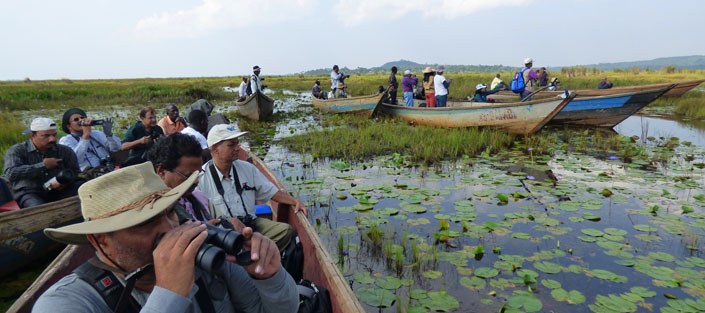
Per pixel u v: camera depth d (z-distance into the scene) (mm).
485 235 4715
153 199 1143
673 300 3369
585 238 4555
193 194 2393
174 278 1034
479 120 11414
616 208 5508
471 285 3672
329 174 7527
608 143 9961
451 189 6469
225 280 1389
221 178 3051
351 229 4918
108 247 1137
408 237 4688
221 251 1078
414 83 15195
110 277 1157
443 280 3775
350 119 15383
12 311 2080
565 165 7848
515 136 11078
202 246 1079
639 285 3676
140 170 1220
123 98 27438
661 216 5188
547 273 3883
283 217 4148
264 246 1287
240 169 3158
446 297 3457
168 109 6598
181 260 1038
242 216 2902
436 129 11555
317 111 19062
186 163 2498
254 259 1231
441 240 4566
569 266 3967
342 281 2512
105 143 5434
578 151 9250
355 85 35375
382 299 3457
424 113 12906
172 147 2473
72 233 1058
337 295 2424
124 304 1153
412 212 5469
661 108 16859
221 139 2924
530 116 10391
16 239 3562
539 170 7590
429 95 13656
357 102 15891
